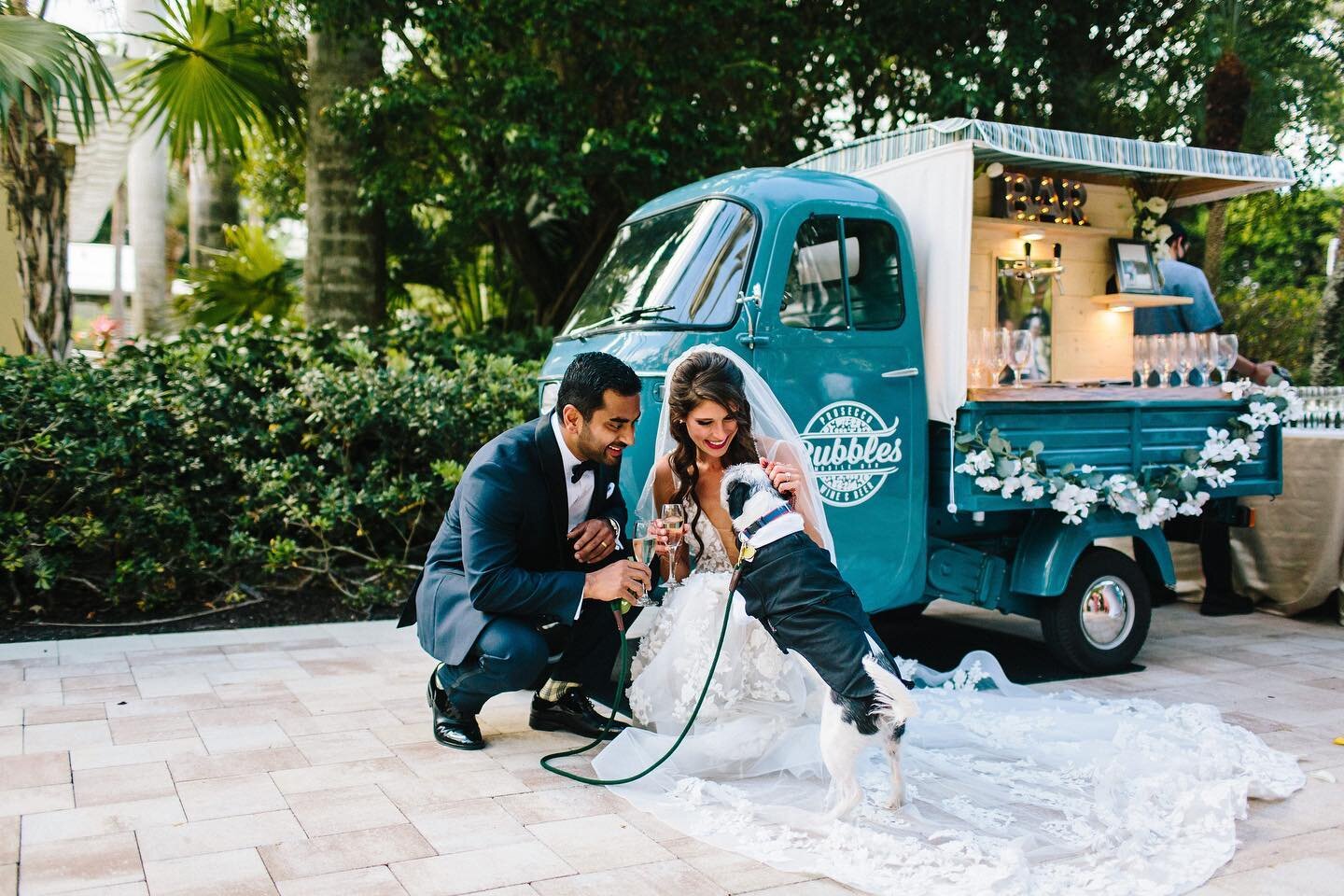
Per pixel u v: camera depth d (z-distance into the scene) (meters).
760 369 4.14
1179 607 6.45
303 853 2.70
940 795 3.17
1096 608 4.77
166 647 4.95
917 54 8.90
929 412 4.55
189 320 10.25
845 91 9.25
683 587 3.50
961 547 4.77
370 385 6.10
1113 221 5.39
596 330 4.54
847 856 2.69
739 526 3.08
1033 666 4.97
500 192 7.98
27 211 6.53
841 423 4.31
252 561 5.91
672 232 4.67
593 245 9.32
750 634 3.37
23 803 2.99
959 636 5.73
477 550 3.34
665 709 3.46
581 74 8.31
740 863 2.70
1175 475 4.73
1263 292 12.87
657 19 7.94
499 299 10.89
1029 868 2.67
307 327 7.28
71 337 6.84
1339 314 8.89
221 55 7.96
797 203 4.32
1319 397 6.38
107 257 22.73
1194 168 4.81
